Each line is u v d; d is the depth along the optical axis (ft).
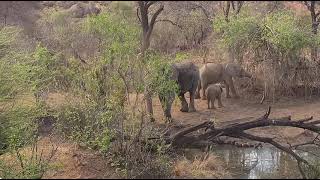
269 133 51.39
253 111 59.41
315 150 47.32
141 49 49.98
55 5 133.69
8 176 40.19
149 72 46.75
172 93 52.95
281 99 63.52
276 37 62.13
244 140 49.11
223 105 62.44
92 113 46.32
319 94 64.59
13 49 50.65
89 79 48.14
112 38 48.65
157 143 42.96
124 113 44.88
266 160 44.14
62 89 55.52
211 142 46.26
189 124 54.34
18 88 46.14
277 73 64.23
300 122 43.11
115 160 41.93
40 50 52.90
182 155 44.27
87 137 45.32
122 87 46.57
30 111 47.37
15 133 43.29
